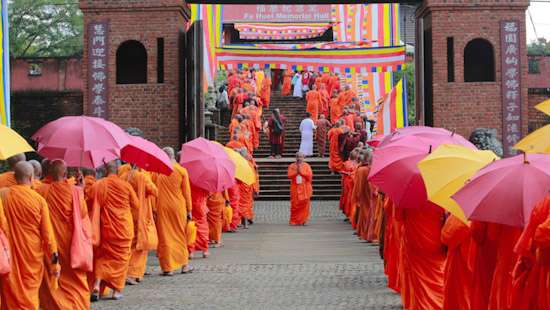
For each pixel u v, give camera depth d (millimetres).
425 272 9469
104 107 22797
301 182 22234
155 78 22719
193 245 15406
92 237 11008
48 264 9445
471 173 8039
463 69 22594
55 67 31422
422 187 9047
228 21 33031
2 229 8531
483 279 8016
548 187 6883
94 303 11102
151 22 22688
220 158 15109
